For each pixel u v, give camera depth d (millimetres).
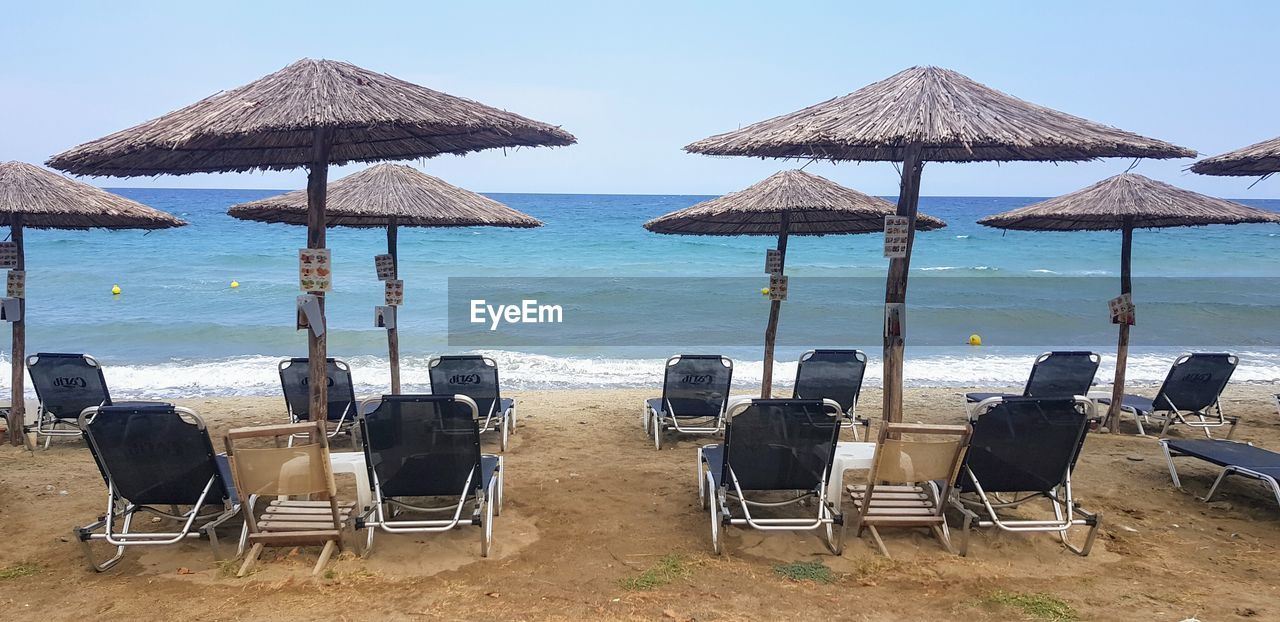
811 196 6375
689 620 3322
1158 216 6855
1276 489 4590
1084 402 3967
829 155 4922
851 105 4418
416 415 3967
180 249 31062
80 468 5949
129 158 4652
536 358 12711
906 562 3971
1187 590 3678
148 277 23375
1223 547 4309
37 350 13719
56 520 4660
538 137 4742
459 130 3891
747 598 3549
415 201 6539
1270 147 5758
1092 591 3652
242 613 3359
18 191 6023
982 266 30312
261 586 3641
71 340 14664
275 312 18016
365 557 3955
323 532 3906
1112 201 6902
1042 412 3977
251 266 26328
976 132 3924
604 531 4469
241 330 15477
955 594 3605
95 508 4895
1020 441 4020
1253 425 7984
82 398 6684
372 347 14344
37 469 5914
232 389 10430
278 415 8328
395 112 3836
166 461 3803
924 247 36406
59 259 27516
